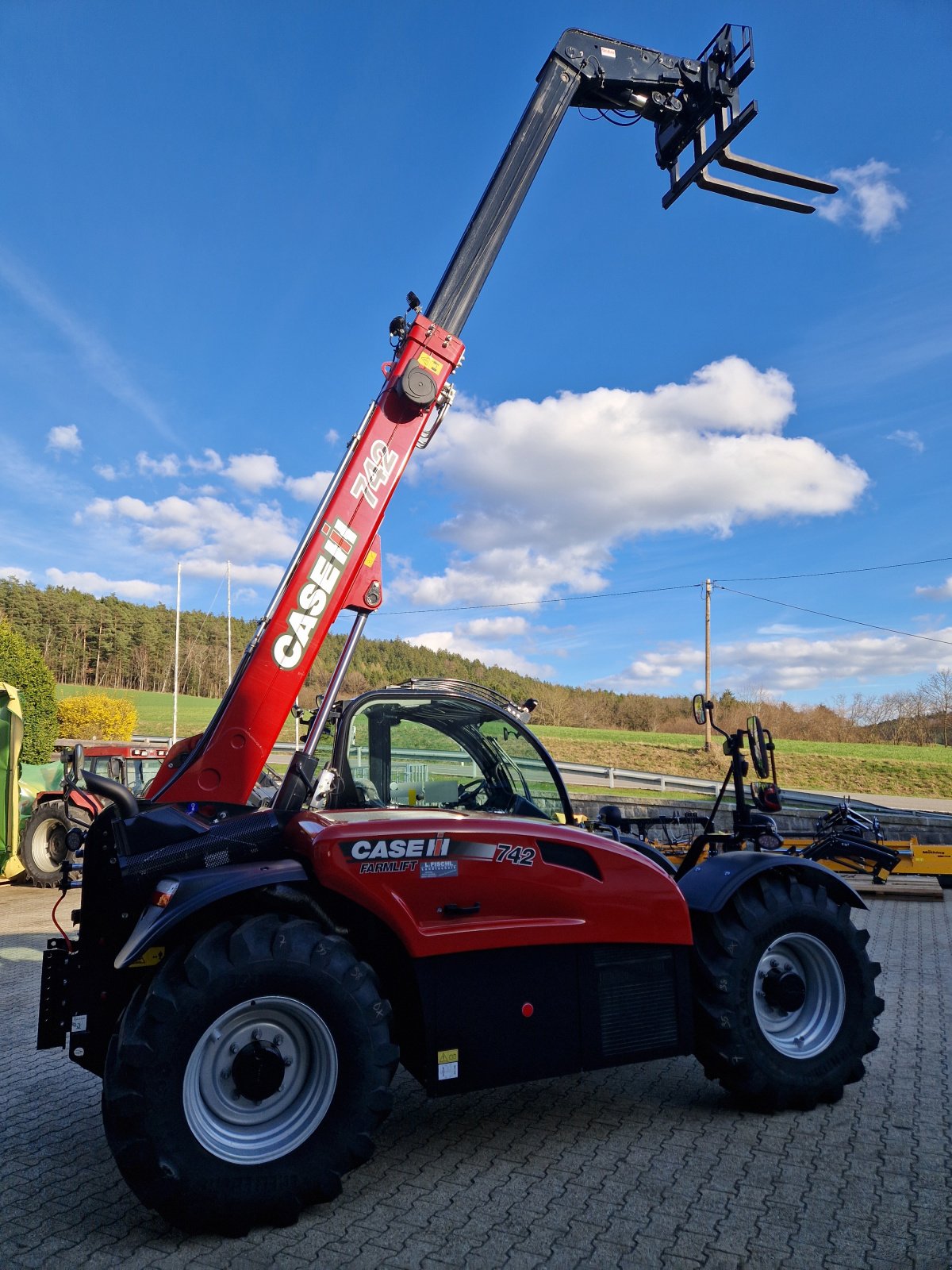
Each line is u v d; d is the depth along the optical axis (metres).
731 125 4.92
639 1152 3.45
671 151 5.35
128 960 2.89
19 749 11.12
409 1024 3.40
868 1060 4.59
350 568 4.14
